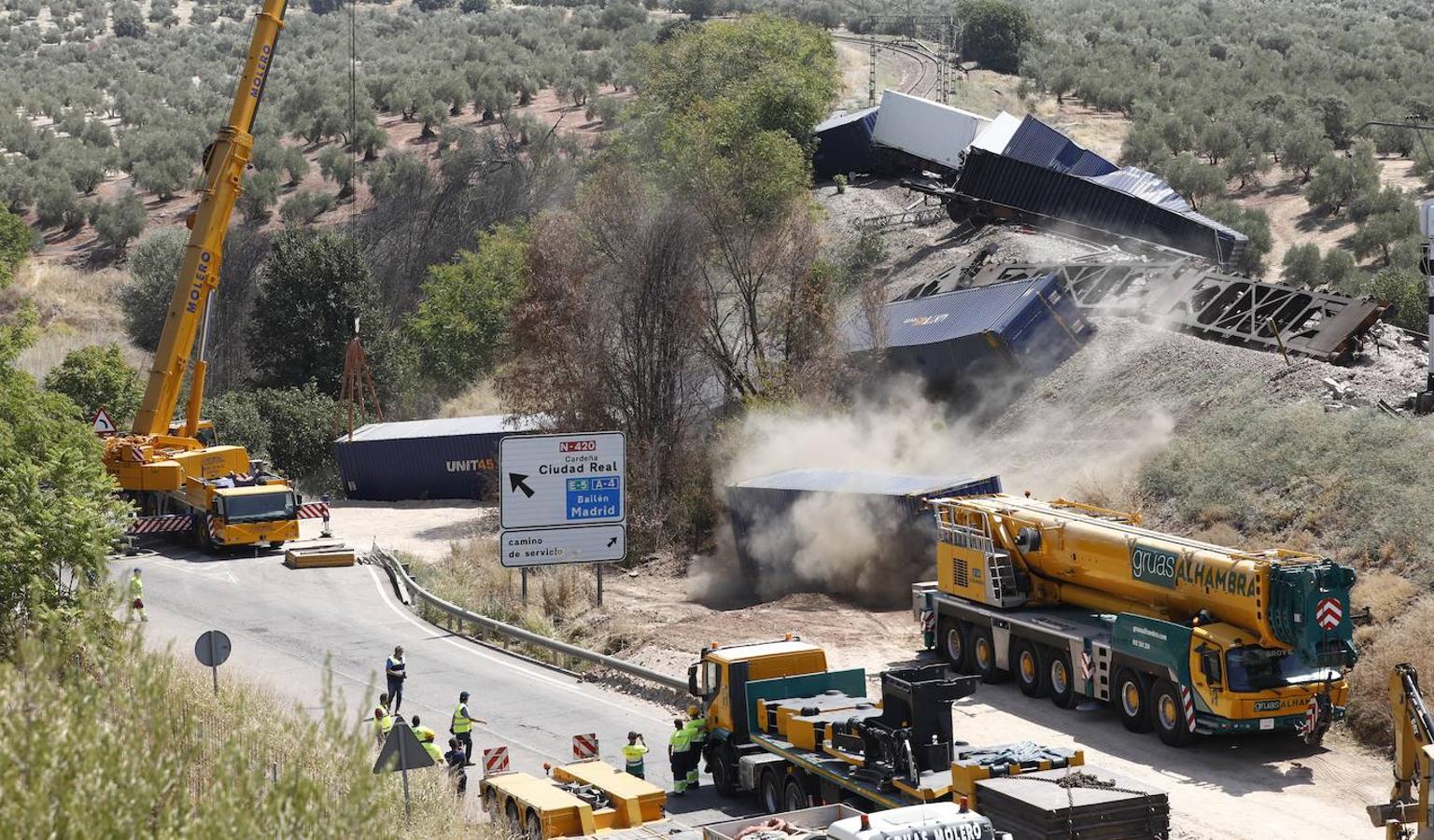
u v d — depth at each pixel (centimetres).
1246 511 3647
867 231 7531
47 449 3188
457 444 6294
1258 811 2284
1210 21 17362
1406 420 3697
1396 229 7988
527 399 5359
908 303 5625
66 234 12181
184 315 4762
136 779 1176
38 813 1096
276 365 8525
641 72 10262
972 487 3741
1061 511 3089
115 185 13350
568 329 5312
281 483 4897
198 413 4938
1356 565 3212
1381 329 4619
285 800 1241
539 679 3284
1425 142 9888
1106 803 1844
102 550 2756
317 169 12988
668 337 5250
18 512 2750
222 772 1254
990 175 7238
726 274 5750
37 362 8612
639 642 3556
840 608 3812
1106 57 14288
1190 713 2539
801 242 5481
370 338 8431
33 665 1230
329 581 4362
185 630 3644
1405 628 2808
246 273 10069
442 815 2088
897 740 2042
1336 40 15300
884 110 8800
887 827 1662
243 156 4725
